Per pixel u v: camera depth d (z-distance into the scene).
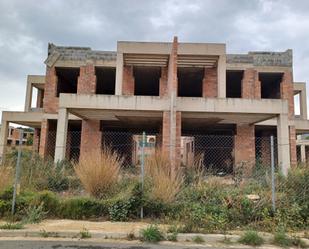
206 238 5.59
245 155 17.36
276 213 6.38
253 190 7.75
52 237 5.64
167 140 13.20
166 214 6.77
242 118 15.25
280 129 13.47
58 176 9.56
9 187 7.28
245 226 6.20
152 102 13.44
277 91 21.20
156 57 16.62
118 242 5.41
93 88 18.50
